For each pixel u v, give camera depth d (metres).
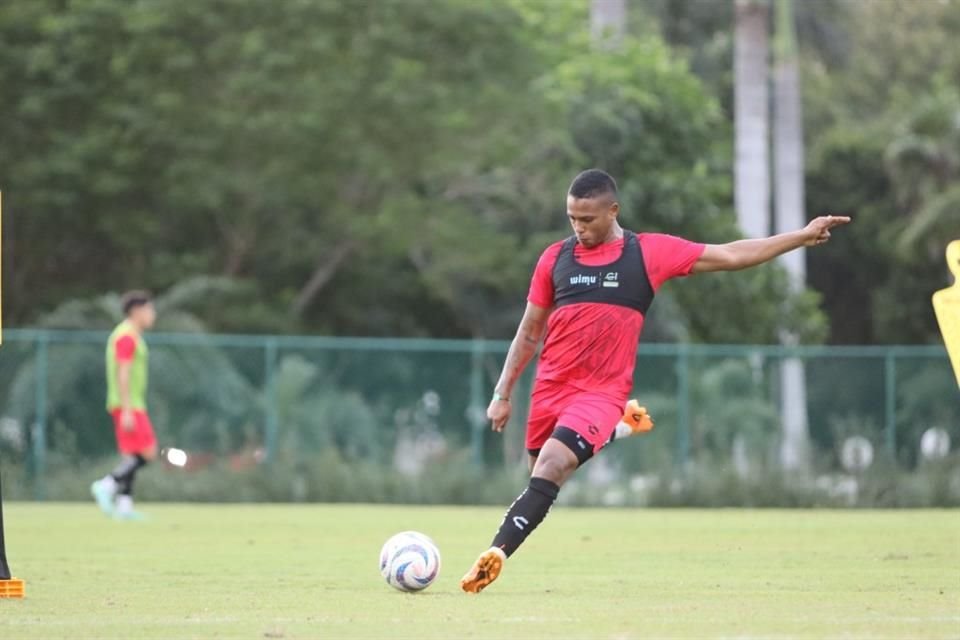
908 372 93.38
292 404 93.81
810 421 93.75
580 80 134.00
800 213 155.88
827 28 178.50
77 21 120.56
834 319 189.38
